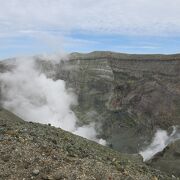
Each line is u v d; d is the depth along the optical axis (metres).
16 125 34.03
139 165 36.91
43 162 22.61
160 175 33.78
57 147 26.44
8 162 22.25
